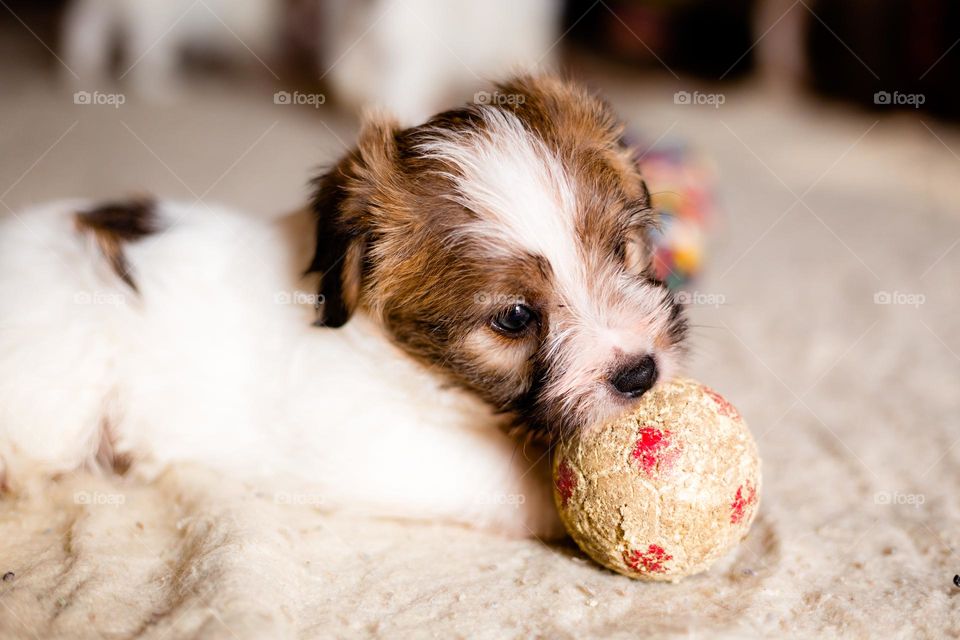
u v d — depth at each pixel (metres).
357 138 0.45
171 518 0.43
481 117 0.44
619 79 1.60
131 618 0.37
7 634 0.36
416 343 0.42
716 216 0.87
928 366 0.60
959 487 0.47
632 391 0.40
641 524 0.38
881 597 0.39
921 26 1.39
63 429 0.44
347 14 1.15
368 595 0.39
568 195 0.41
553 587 0.40
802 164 1.19
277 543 0.41
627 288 0.41
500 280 0.41
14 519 0.44
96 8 1.32
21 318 0.44
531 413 0.41
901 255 0.84
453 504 0.43
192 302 0.46
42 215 0.49
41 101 1.26
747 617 0.38
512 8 1.15
